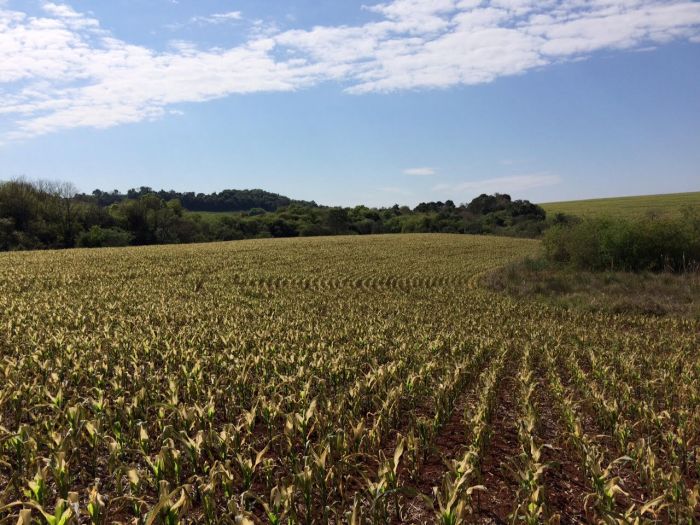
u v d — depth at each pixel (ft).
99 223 262.06
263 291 95.09
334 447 22.16
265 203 563.48
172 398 25.23
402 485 21.09
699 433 25.91
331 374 33.35
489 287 104.01
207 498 16.80
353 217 400.26
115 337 41.14
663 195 464.65
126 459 22.49
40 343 38.83
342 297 89.40
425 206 502.79
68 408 23.21
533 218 356.18
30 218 236.02
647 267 103.09
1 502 15.76
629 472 23.03
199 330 46.39
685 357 43.91
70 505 14.60
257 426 26.86
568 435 25.39
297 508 18.35
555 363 42.16
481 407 26.25
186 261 134.92
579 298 81.71
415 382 31.30
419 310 72.69
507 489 21.18
